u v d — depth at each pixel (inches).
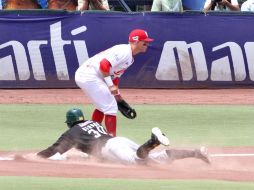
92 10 2053.4
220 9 2251.5
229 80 2018.9
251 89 2027.6
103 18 1972.2
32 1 2150.6
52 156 1018.1
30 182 821.2
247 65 2017.7
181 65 2001.7
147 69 2001.7
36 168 940.6
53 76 1978.3
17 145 1206.3
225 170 957.8
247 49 2015.3
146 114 1632.6
